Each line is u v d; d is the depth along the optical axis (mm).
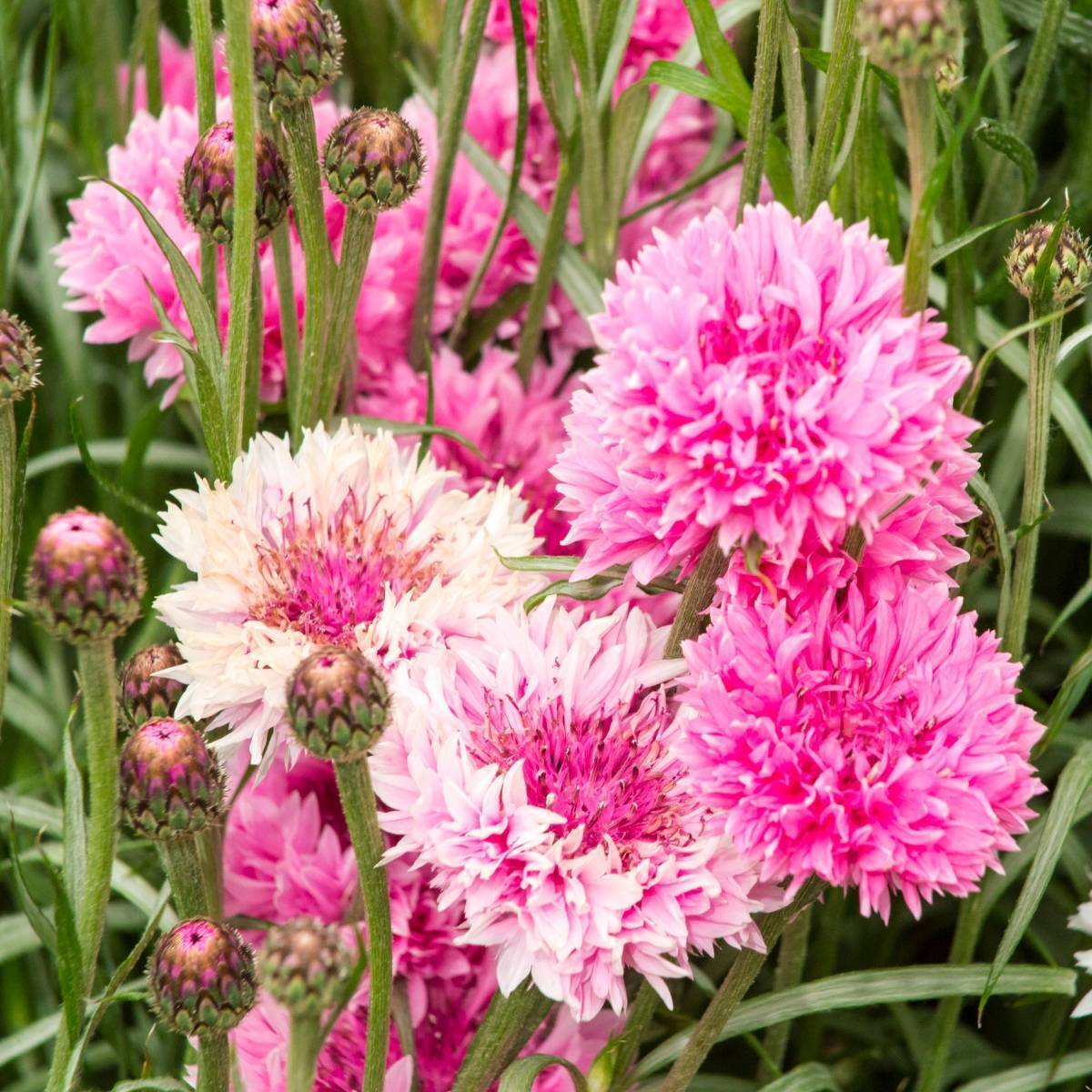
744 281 566
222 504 608
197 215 611
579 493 583
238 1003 576
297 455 623
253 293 626
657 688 602
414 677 599
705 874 581
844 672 578
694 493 560
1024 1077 630
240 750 613
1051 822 608
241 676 598
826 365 562
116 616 562
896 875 572
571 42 645
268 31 595
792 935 629
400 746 592
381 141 608
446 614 606
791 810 565
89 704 569
